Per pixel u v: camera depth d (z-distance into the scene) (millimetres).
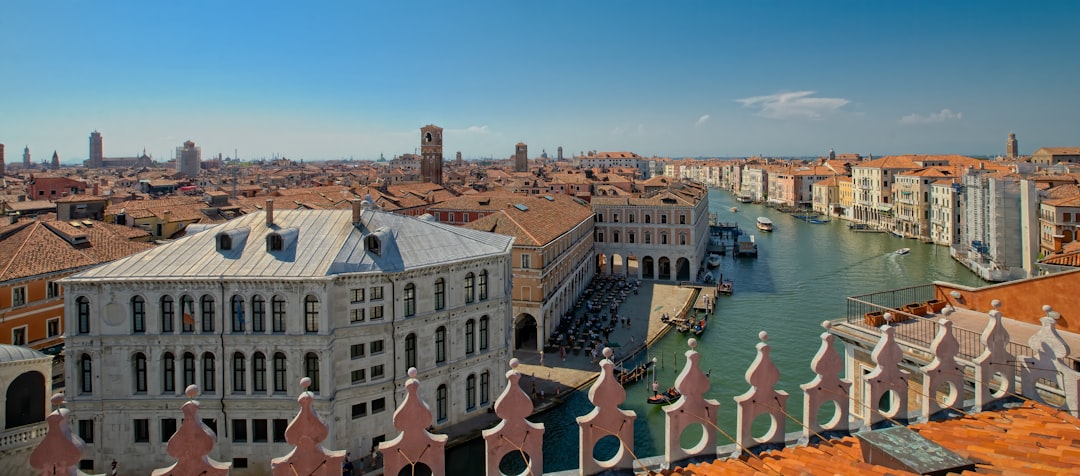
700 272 135375
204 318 49219
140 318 49094
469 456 52812
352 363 50938
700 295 112688
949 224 171375
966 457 14203
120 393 49062
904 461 13703
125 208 109000
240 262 50719
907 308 37406
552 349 80188
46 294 66438
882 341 17828
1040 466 13641
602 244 128750
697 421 16203
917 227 192000
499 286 60531
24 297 64312
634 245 127312
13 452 39562
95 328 48531
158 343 48844
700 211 144125
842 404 17375
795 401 59062
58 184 185625
